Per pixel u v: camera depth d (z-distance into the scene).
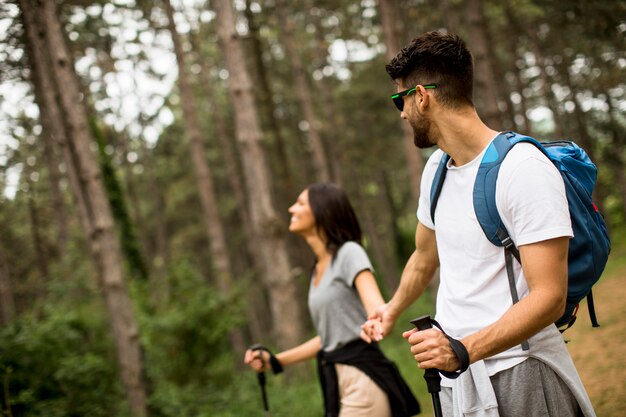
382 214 29.73
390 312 2.41
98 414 6.37
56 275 11.64
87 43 11.60
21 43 6.29
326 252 2.96
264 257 8.69
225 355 9.92
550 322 1.58
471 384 1.81
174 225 31.94
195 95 21.95
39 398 6.02
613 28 8.29
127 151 22.78
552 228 1.55
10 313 12.95
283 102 23.62
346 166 24.27
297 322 8.56
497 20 18.19
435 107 1.77
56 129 7.59
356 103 24.38
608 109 14.19
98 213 6.42
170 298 10.13
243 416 7.23
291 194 14.51
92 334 8.73
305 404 7.12
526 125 16.42
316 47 17.80
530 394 1.73
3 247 13.48
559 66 14.76
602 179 22.70
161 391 7.68
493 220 1.68
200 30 16.41
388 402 2.76
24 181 12.28
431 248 2.16
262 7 14.86
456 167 1.80
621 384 4.60
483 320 1.77
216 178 29.27
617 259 13.24
